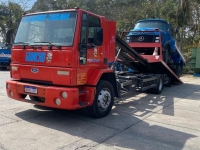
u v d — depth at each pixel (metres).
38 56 5.67
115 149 4.45
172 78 12.69
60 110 6.89
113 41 6.68
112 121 6.09
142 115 6.80
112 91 6.63
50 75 5.50
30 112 6.56
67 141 4.71
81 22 5.46
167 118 6.61
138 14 26.84
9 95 6.24
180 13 21.59
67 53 5.28
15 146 4.39
